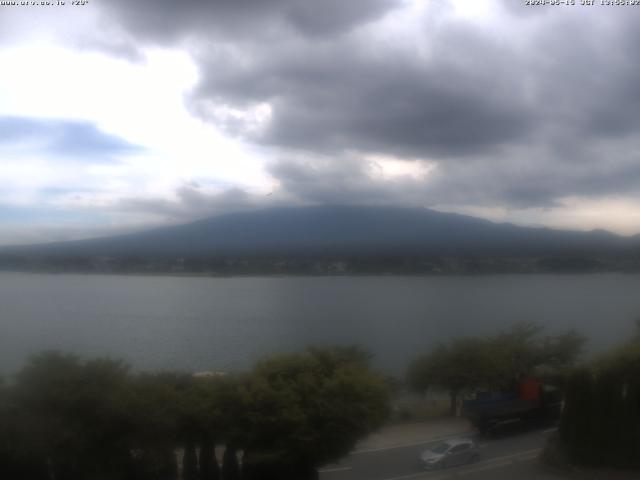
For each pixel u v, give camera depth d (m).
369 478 17.64
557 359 29.44
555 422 23.95
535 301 81.44
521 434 22.66
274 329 62.50
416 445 20.92
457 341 29.78
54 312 79.94
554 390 26.25
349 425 17.30
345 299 93.69
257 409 17.09
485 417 22.75
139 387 16.70
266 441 17.23
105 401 15.37
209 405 16.98
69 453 14.59
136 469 15.98
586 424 18.39
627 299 80.56
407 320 67.12
